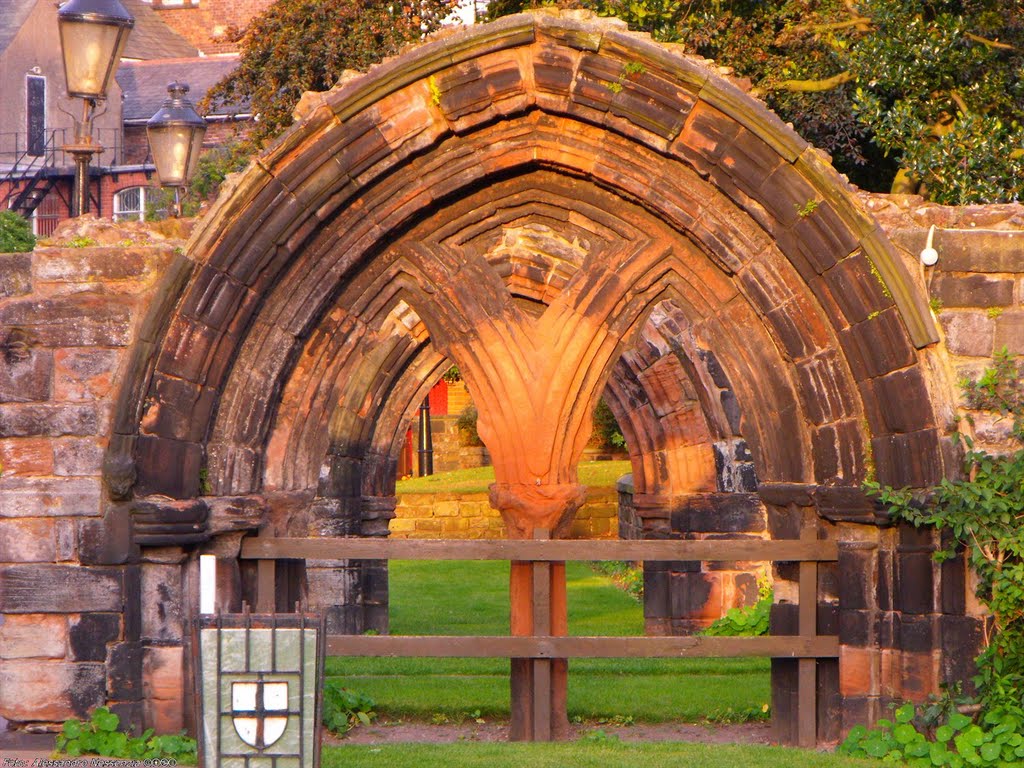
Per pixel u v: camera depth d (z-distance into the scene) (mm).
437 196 14234
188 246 13469
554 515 14477
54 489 13297
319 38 32344
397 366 24219
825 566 14109
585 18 13609
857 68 24500
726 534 23312
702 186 14016
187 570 13664
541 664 13836
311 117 13508
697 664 19453
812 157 13383
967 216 13445
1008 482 12734
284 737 10297
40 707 13258
